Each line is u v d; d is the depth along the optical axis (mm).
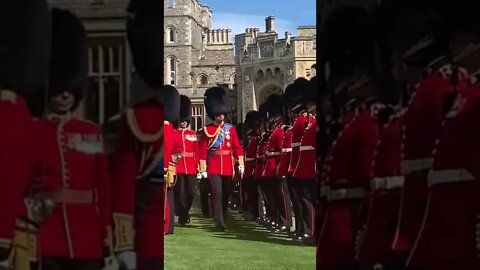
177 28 63781
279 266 7059
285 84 56688
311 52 55969
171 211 10586
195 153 12789
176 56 63719
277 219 12062
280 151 11648
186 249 8633
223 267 6988
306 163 9375
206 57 64000
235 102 62156
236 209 19750
